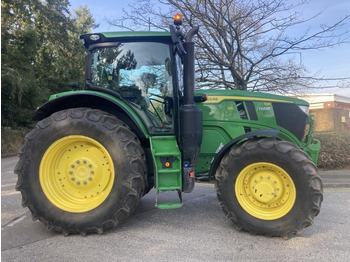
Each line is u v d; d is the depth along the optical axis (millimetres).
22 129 16719
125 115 3869
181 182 3488
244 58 7930
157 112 3844
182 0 7266
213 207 4488
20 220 3902
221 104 4055
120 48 3889
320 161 7516
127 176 3363
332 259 2770
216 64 8062
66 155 3586
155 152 3502
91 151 3547
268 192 3334
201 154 4074
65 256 2857
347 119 15250
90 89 3895
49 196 3436
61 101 3766
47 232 3486
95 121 3439
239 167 3396
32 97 15383
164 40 3832
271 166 3303
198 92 4113
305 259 2773
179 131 3594
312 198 3148
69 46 22406
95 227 3342
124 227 3627
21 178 3453
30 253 2926
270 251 2949
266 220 3291
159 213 4188
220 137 4047
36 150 3463
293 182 3207
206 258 2807
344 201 4836
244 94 4141
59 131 3459
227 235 3357
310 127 4629
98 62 3930
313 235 3350
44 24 20406
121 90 3873
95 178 3518
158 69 3859
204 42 7602
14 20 16594
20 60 14805
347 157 7488
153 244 3123
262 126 4109
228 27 7539
